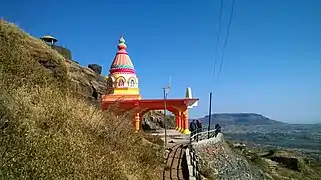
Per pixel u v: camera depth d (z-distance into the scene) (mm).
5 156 9172
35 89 15211
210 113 35375
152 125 50156
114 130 17344
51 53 23125
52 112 13477
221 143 35844
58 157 10789
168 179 17219
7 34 19516
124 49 38844
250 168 40562
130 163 15156
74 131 13305
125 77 36969
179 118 37562
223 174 28094
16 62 16828
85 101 21469
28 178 9156
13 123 10828
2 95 11898
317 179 64812
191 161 20703
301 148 157875
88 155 12359
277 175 52375
